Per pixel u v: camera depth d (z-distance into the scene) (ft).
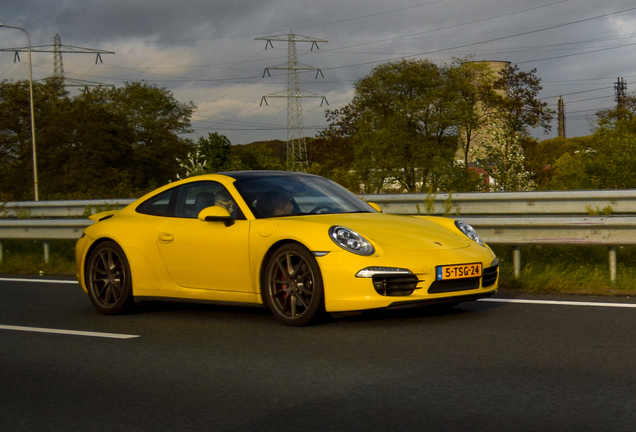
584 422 10.00
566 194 27.12
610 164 54.54
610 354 13.96
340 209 19.39
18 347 16.30
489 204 28.63
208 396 11.88
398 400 11.28
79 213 36.63
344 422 10.32
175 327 18.12
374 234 17.26
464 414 10.49
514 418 10.25
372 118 158.81
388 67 158.92
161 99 229.25
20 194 170.50
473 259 17.31
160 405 11.49
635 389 11.56
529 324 17.02
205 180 20.13
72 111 184.24
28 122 188.75
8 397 12.27
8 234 33.73
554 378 12.32
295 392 11.93
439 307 19.53
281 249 17.52
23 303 22.86
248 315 19.39
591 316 17.81
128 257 20.15
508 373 12.71
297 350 14.98
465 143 151.94
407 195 30.32
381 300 16.35
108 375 13.55
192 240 19.11
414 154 146.92
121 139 188.85
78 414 11.18
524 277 23.16
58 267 31.32
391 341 15.51
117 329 18.17
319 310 16.97
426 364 13.48
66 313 20.86
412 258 16.66
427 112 153.58
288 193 19.43
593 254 25.84
